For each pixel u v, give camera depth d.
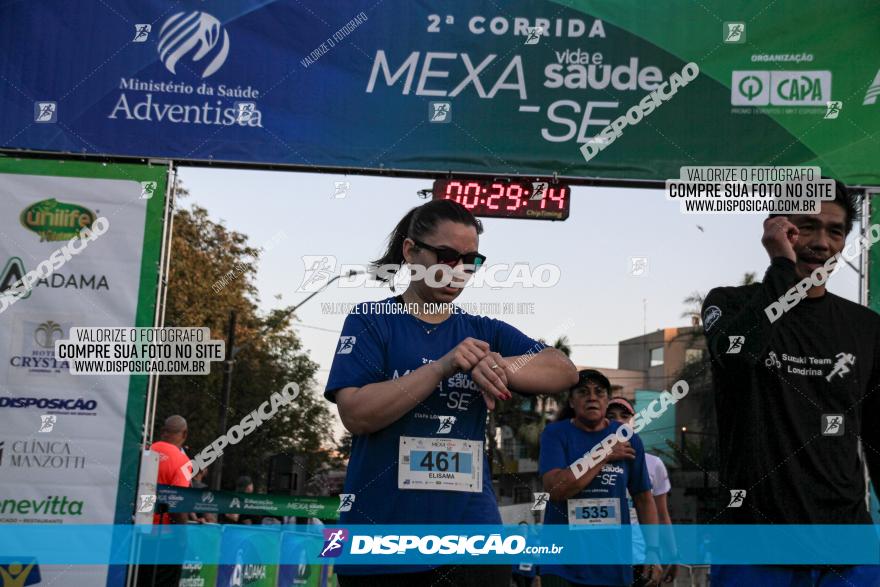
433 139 5.45
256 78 5.45
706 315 3.86
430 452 2.78
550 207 5.47
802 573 3.51
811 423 3.60
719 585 3.64
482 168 5.42
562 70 5.48
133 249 5.38
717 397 3.75
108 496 5.17
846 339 3.72
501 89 5.47
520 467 17.83
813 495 3.52
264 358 13.71
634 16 5.51
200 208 13.34
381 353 2.80
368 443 2.78
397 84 5.47
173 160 5.42
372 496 2.76
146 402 5.27
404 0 5.51
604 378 4.69
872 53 5.46
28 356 5.24
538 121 5.46
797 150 5.42
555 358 2.87
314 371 13.54
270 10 5.49
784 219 3.87
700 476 17.75
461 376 2.83
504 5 5.52
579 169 5.43
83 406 5.23
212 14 5.46
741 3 5.51
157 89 5.42
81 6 5.45
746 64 5.48
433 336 2.88
